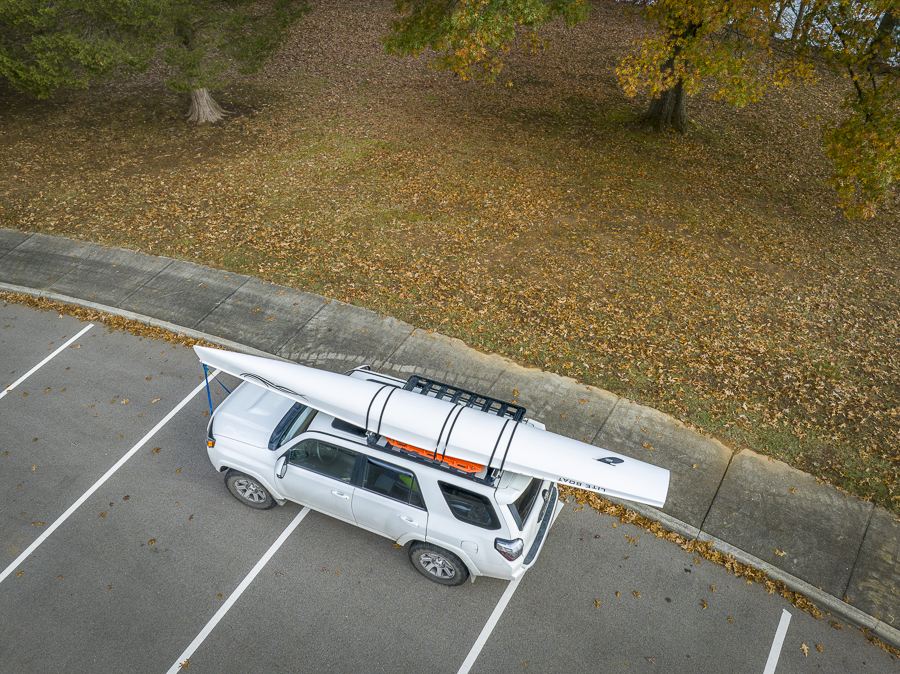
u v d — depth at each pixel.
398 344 10.74
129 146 17.84
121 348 10.63
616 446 8.99
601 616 6.89
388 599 6.96
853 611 7.02
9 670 6.13
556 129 19.67
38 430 8.96
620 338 11.04
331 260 12.84
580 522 7.98
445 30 15.39
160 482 8.24
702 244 14.00
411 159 17.30
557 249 13.53
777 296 12.38
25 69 15.23
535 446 6.04
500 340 10.91
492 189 15.91
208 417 9.29
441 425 6.22
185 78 17.72
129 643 6.43
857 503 8.38
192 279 12.26
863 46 12.62
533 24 14.67
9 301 11.80
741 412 9.67
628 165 17.62
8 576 7.04
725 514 8.12
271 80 22.53
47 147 17.70
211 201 14.96
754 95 14.21
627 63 14.95
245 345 10.65
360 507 6.91
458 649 6.51
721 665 6.50
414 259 12.98
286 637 6.54
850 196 13.37
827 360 10.80
